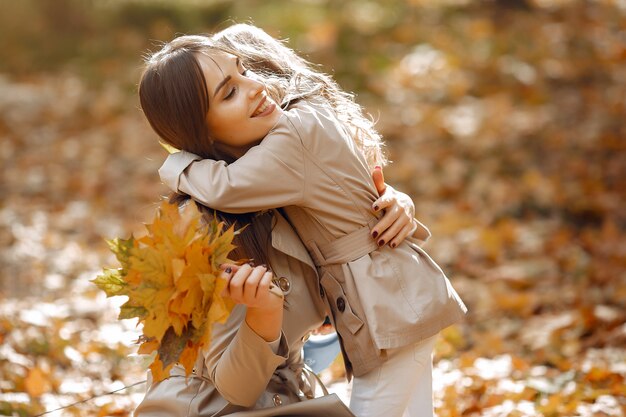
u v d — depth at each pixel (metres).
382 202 2.73
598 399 3.81
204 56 2.69
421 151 8.62
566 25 11.82
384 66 10.84
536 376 4.31
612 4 12.49
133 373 4.51
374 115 9.58
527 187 7.58
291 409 2.56
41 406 3.92
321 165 2.67
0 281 6.10
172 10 13.27
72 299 5.65
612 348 4.68
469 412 3.87
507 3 12.66
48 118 10.34
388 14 12.39
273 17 12.46
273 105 2.73
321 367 3.20
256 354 2.47
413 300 2.70
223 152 2.80
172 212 2.30
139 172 8.74
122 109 10.69
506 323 5.27
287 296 2.71
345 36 11.57
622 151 8.16
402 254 2.76
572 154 8.22
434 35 11.66
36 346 4.67
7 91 11.02
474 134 8.83
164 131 2.74
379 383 2.69
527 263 6.22
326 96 2.98
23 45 12.91
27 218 7.55
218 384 2.55
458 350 4.92
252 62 2.95
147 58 3.06
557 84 10.02
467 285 5.93
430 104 9.80
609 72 10.23
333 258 2.73
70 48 12.80
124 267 2.30
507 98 9.73
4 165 8.95
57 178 8.59
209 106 2.67
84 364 4.58
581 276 5.91
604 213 7.09
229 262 2.35
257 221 2.73
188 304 2.24
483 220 7.15
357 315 2.69
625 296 5.40
